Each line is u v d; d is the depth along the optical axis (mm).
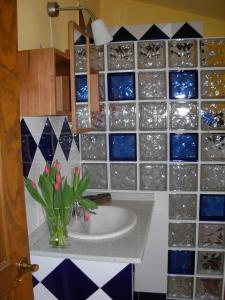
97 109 1520
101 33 1377
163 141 1788
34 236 1197
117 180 1846
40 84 1043
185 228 1861
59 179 1109
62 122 1520
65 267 1124
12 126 679
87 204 1233
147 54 1745
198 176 1790
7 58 653
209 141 1761
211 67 1711
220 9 1889
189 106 1749
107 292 1107
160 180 1817
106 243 1180
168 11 2102
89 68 1384
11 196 679
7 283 654
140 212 1579
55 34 1390
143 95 1771
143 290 1928
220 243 1854
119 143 1818
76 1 1657
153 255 1881
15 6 682
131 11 2141
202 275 1896
